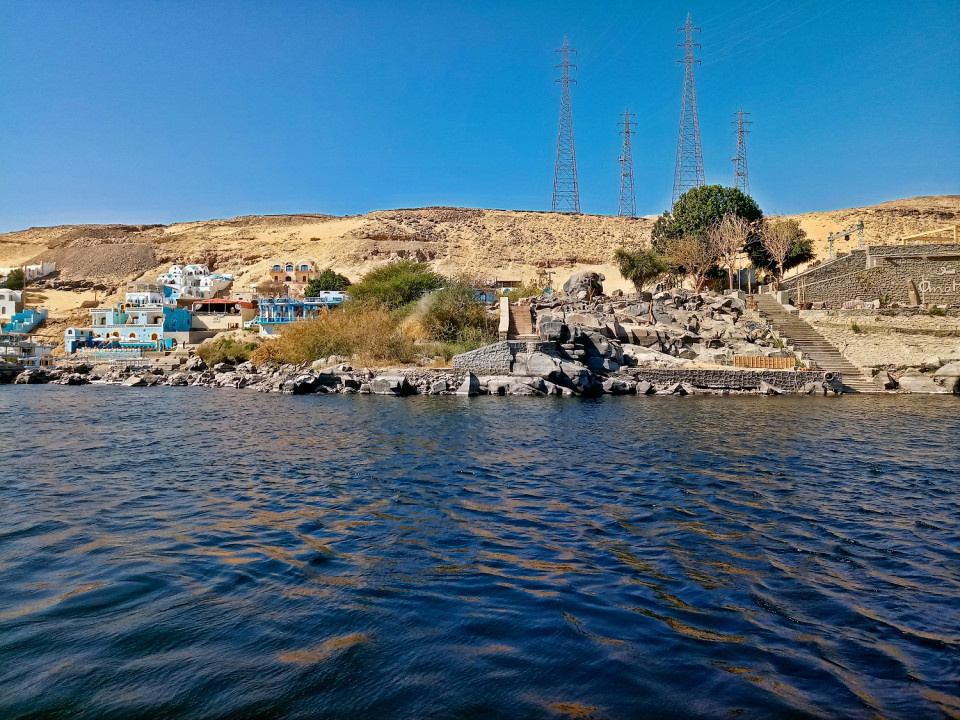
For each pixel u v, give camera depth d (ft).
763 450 58.13
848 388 128.57
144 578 25.43
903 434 68.95
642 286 217.15
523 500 39.17
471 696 16.74
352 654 18.99
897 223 374.84
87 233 540.93
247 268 428.56
